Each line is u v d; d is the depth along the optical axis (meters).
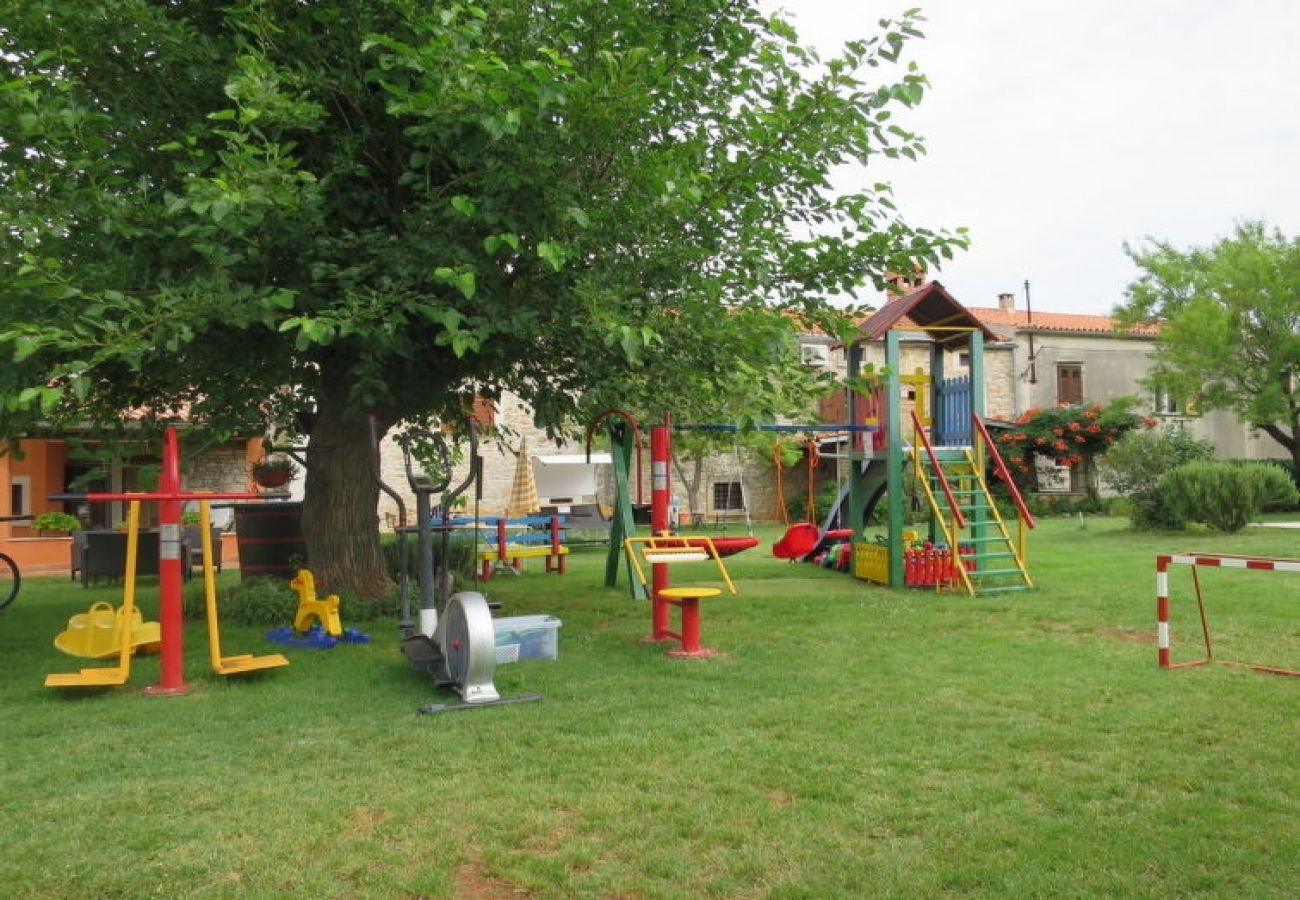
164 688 6.07
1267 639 7.49
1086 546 16.62
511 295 7.48
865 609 9.52
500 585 12.45
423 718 5.38
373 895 3.16
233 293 6.23
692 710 5.48
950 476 12.51
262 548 10.57
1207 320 26.66
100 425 9.63
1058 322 33.78
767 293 8.41
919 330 12.30
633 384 8.80
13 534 18.42
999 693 5.83
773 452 23.62
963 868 3.31
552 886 3.21
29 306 5.95
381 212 7.84
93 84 7.11
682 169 6.94
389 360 8.24
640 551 15.08
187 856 3.46
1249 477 18.08
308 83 6.94
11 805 4.00
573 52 6.86
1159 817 3.77
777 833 3.63
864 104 7.26
